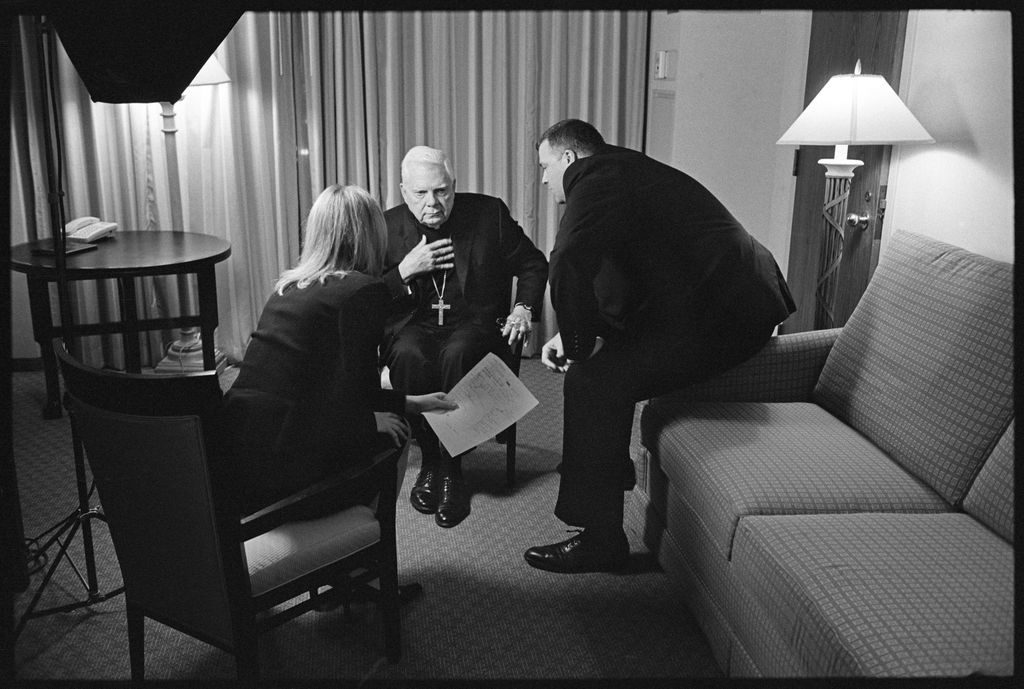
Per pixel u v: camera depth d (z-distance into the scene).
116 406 1.18
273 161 3.04
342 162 3.06
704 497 1.47
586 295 1.71
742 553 1.34
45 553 1.80
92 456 1.27
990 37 1.68
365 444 1.45
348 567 1.38
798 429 1.64
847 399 1.68
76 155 2.84
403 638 1.56
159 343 3.05
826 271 2.32
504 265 2.22
